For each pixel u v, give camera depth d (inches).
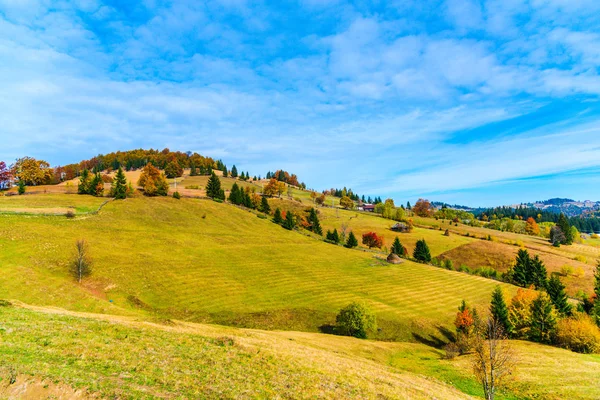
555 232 6033.5
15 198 3919.8
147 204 4719.5
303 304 2527.1
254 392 707.4
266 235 4687.5
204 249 3447.3
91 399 536.7
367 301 2768.2
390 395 877.2
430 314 2672.2
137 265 2613.2
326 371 976.9
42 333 823.7
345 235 5866.1
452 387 1309.1
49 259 2313.0
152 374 693.9
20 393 510.0
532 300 2546.8
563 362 1793.8
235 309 2268.7
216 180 6141.7
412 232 6309.1
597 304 2726.4
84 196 4539.9
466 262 4837.6
